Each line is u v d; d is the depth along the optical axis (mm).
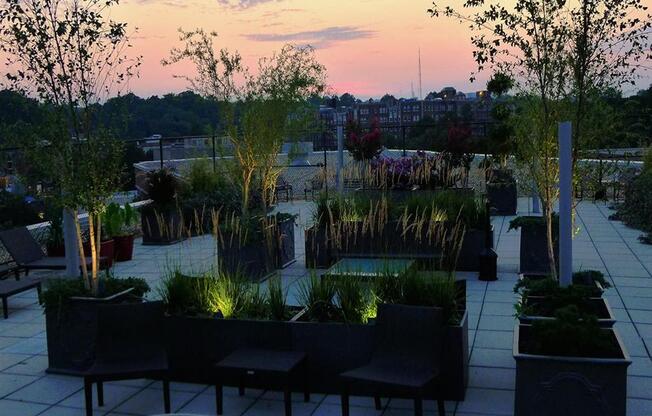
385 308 4621
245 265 8461
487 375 5332
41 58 5695
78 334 5672
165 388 4734
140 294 6113
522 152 6512
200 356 5328
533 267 8977
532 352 4035
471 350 5965
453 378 4801
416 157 15258
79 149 5910
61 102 5809
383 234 9477
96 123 5988
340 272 5891
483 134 15812
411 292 5098
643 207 12891
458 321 4949
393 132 19219
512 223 9078
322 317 5211
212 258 10953
